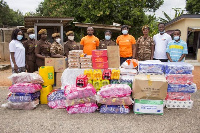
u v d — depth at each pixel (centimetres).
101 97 374
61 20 880
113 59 437
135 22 1226
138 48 521
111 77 406
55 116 363
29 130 307
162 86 359
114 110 373
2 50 1223
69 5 1234
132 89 386
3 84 646
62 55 503
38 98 434
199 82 675
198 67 1061
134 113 377
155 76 382
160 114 369
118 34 1228
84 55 438
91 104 381
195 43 1416
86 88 375
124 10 1163
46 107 412
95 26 934
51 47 476
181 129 311
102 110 375
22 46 454
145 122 337
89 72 409
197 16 1195
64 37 1347
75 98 375
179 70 390
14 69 439
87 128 314
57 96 405
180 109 400
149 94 362
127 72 412
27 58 487
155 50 508
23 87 387
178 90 396
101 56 425
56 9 1284
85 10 1186
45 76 427
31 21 912
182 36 1265
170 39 501
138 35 1287
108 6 1144
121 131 304
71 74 429
